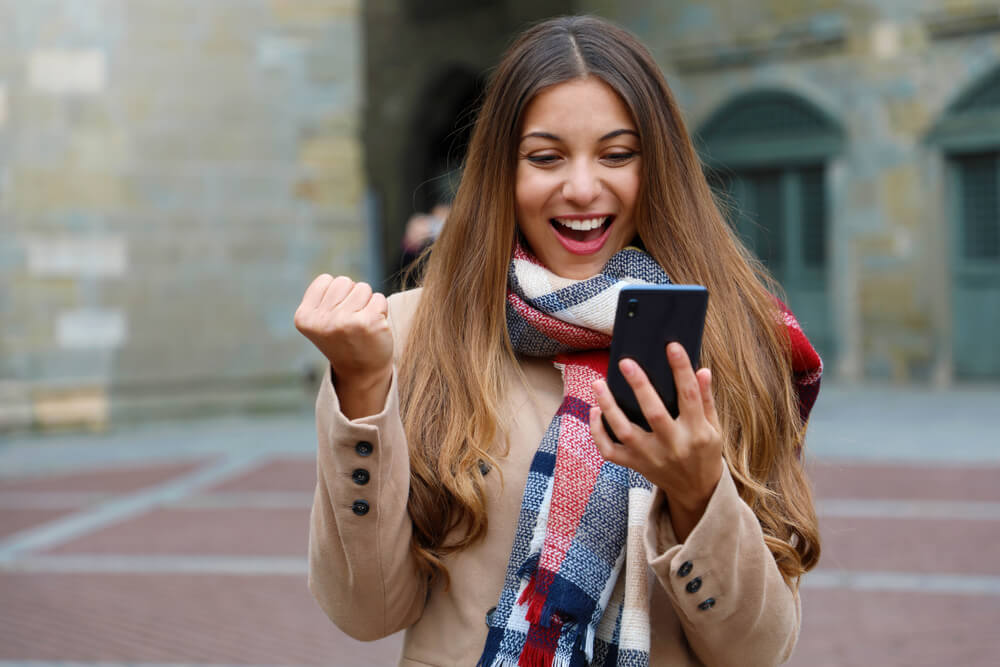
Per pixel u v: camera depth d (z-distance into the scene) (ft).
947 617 17.62
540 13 57.47
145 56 39.73
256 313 41.50
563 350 5.66
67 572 21.12
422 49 63.93
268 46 41.27
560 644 5.11
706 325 5.57
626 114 5.52
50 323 38.75
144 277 39.91
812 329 50.88
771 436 5.60
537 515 5.32
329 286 4.93
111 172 39.40
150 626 17.81
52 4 38.55
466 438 5.48
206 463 32.94
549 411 5.69
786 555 5.37
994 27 44.32
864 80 47.93
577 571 5.11
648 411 4.47
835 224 49.16
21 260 38.45
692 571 4.82
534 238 5.73
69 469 32.48
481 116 5.78
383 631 5.54
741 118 52.11
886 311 48.06
